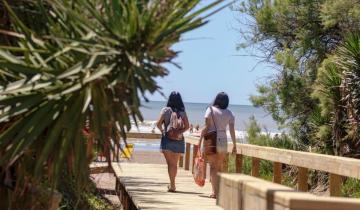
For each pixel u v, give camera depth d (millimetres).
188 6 8781
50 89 9047
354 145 28438
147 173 32812
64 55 9094
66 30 9477
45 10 9914
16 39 10680
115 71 8664
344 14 33844
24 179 10398
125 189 25953
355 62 27641
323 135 29969
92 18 9203
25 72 9164
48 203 10984
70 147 9477
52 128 9242
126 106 9055
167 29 8539
